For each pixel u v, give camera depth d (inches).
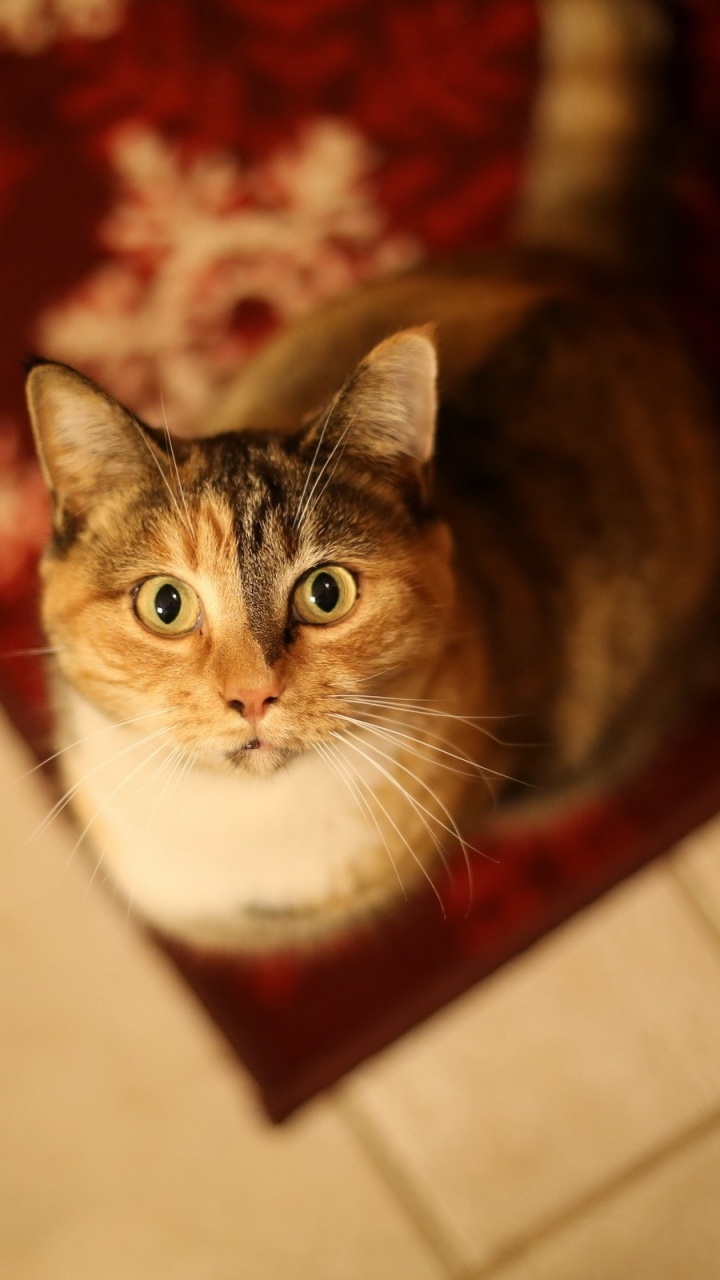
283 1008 22.6
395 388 16.2
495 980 22.7
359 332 20.4
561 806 23.0
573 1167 21.8
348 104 26.2
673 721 23.3
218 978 22.6
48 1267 21.5
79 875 23.0
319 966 22.7
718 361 24.9
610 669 21.0
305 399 19.7
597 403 20.2
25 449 24.8
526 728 20.1
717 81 25.4
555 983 22.7
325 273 25.6
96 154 26.0
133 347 25.2
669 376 21.2
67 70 26.4
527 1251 21.4
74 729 17.8
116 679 16.4
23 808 23.3
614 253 23.3
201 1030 22.5
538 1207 21.6
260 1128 22.1
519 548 19.4
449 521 18.6
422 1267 21.4
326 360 20.3
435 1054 22.4
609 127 23.4
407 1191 21.8
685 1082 22.2
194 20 26.5
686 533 21.0
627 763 23.0
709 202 25.4
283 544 16.0
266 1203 21.7
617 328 20.7
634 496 20.3
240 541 15.9
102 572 16.2
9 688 23.7
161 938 22.5
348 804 17.8
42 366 15.5
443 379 19.8
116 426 15.9
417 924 22.9
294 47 26.3
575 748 21.4
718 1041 22.4
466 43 26.2
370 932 22.5
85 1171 21.9
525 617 19.3
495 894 23.1
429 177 25.9
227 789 17.2
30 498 24.5
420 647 17.0
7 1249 21.6
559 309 20.3
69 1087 22.3
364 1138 22.0
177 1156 22.0
